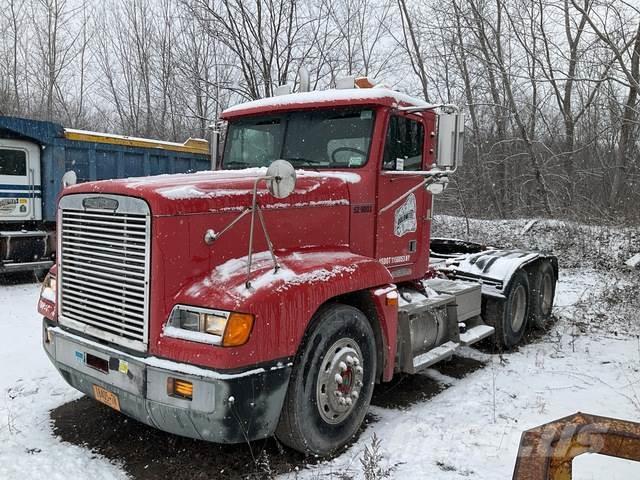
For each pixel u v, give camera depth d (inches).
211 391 114.6
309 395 133.5
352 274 145.5
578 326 287.4
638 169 598.9
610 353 237.6
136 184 127.6
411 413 170.4
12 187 398.3
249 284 122.0
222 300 119.0
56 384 188.4
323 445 138.8
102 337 132.6
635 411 171.6
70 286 142.3
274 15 637.9
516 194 768.9
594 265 491.5
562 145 712.4
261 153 190.4
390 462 137.9
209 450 142.9
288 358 125.6
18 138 398.6
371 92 171.6
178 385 118.0
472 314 226.7
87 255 136.2
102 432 152.6
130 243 125.3
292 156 183.9
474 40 683.4
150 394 120.6
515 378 206.2
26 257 397.7
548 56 569.0
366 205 172.7
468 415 168.1
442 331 199.9
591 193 695.1
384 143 175.2
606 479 129.3
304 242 153.0
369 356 152.5
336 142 177.9
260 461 136.0
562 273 472.7
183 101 769.6
